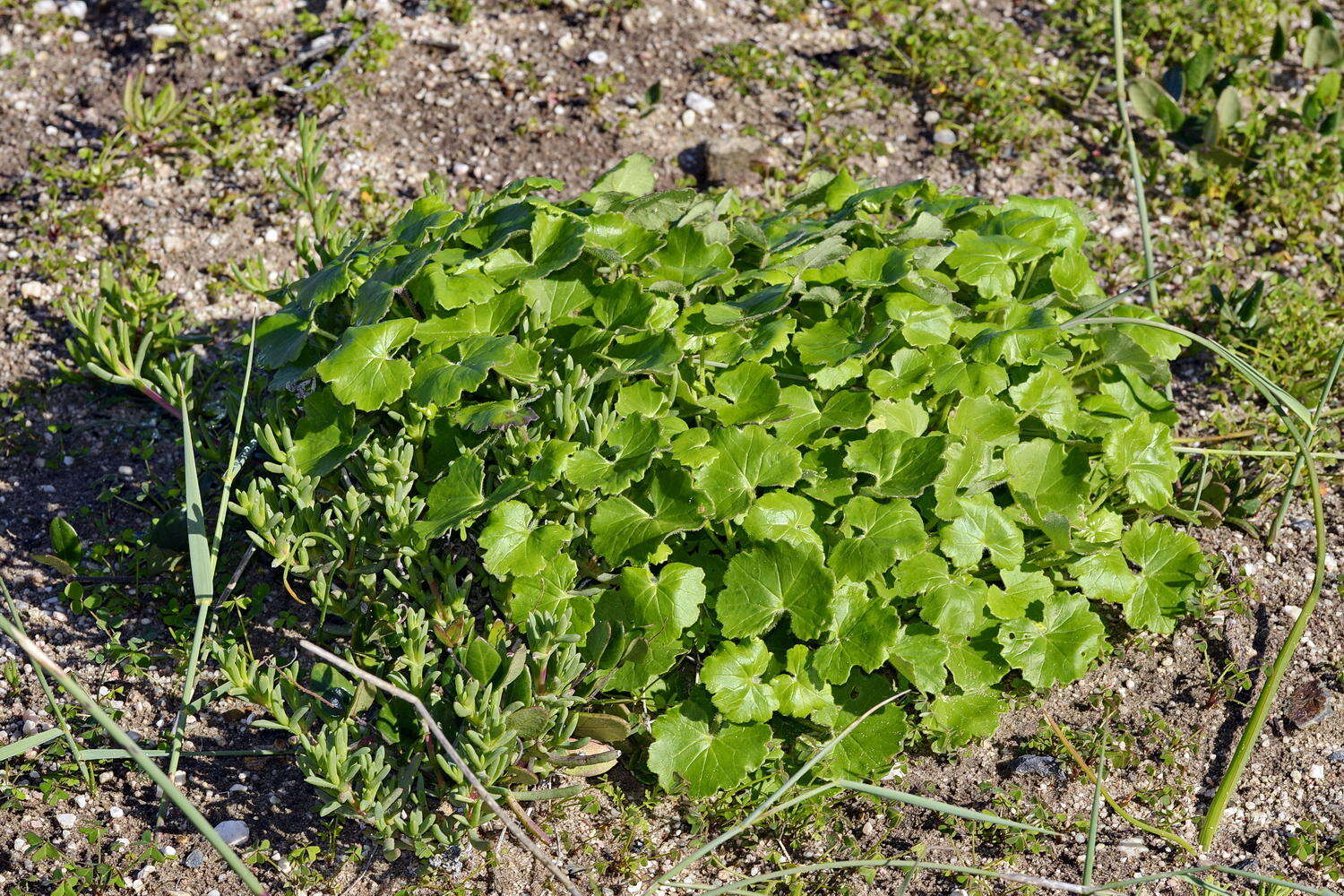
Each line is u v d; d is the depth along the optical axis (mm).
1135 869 943
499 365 968
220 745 977
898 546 934
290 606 1032
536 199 1043
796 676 945
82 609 1027
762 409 978
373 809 914
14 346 1162
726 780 927
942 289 1006
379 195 1262
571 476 939
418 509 954
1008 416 974
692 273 1019
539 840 945
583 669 936
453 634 947
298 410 1063
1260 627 1037
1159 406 1044
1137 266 1222
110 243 1226
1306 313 1179
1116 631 1037
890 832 958
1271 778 979
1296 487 1098
